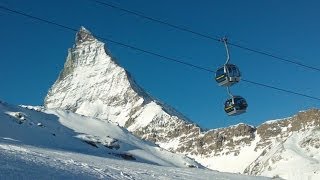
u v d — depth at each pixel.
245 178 107.69
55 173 40.22
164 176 62.91
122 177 49.50
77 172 44.59
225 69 37.97
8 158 42.72
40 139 166.38
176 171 89.56
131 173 56.81
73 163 52.59
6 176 33.47
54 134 181.00
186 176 73.00
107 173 49.72
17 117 180.12
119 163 90.00
